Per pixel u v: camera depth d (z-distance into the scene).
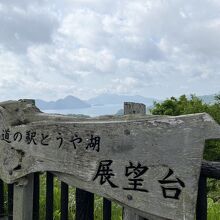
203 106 22.19
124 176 3.26
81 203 3.84
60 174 3.75
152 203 3.09
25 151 4.04
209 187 11.44
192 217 2.89
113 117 3.58
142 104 3.66
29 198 4.23
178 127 3.01
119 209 5.54
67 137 3.66
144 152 3.17
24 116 4.17
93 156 3.46
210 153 18.12
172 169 3.01
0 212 4.92
